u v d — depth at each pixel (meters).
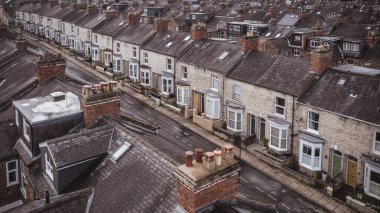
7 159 24.34
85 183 18.66
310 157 36.75
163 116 52.59
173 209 15.09
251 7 107.06
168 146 21.72
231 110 45.09
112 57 71.81
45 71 32.34
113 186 17.64
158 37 62.41
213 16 98.88
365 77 35.78
